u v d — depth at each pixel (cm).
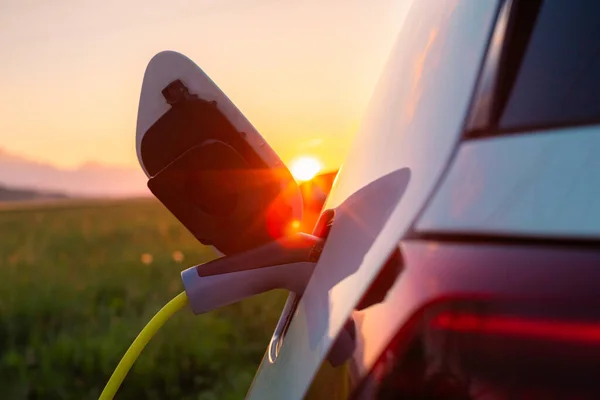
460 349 81
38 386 524
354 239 117
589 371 75
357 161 145
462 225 89
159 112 154
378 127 140
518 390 78
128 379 532
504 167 91
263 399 142
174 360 546
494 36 110
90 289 870
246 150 153
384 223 105
